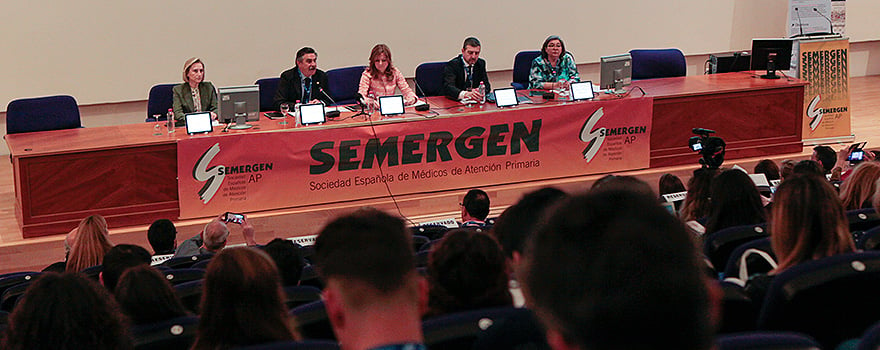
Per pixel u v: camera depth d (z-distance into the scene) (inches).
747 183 127.3
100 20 313.0
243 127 239.9
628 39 378.6
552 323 25.7
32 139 233.9
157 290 86.5
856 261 70.2
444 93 273.0
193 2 322.0
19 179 221.8
